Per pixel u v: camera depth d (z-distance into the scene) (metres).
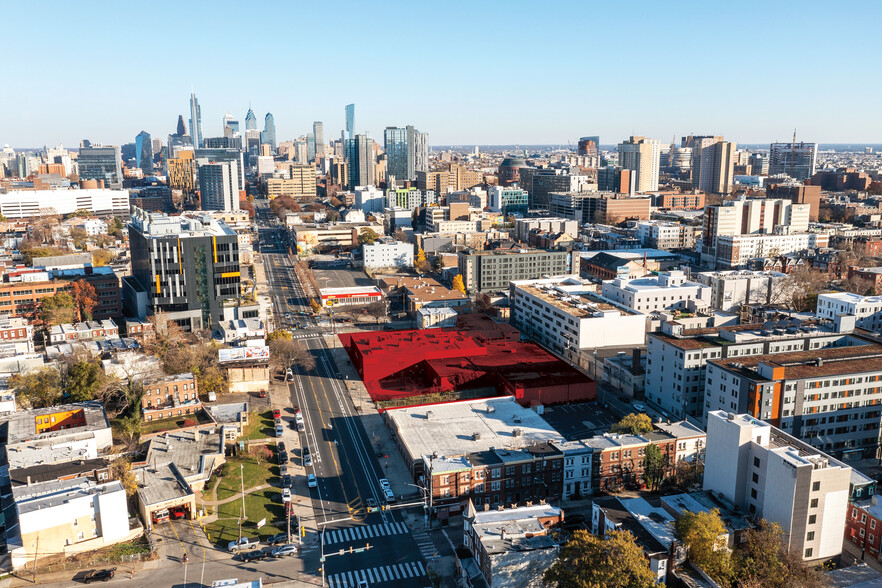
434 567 146.00
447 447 181.75
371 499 173.50
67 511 147.62
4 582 139.50
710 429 156.62
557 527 150.88
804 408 191.62
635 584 116.62
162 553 150.00
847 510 151.12
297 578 142.12
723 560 129.50
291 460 193.88
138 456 185.25
